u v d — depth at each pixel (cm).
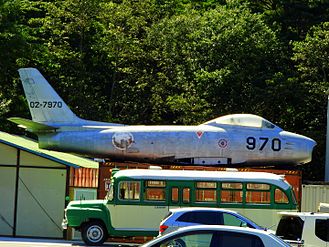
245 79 13238
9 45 13425
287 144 9662
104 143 9719
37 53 13862
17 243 7831
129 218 7819
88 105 14275
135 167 9006
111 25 14688
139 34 15350
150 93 14900
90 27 14725
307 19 15400
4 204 9431
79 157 11475
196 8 17438
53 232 9381
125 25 15012
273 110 13312
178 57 14662
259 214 7869
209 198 7888
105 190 8931
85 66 14738
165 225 6088
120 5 15138
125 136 9675
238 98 13150
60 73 14400
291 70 13762
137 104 14950
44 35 15138
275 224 7831
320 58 13162
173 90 14625
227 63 13388
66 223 7962
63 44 14388
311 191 9544
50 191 9425
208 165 9600
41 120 10212
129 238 8306
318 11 15575
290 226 5791
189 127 9806
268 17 15562
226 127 9762
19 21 14375
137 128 9819
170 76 14750
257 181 7900
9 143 9369
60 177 9431
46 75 14400
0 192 9438
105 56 14875
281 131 9812
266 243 4028
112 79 15088
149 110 15012
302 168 13212
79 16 14450
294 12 15462
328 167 11319
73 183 9719
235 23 13638
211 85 13175
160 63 14750
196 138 9631
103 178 8956
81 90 14312
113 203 7838
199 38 13912
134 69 14950
